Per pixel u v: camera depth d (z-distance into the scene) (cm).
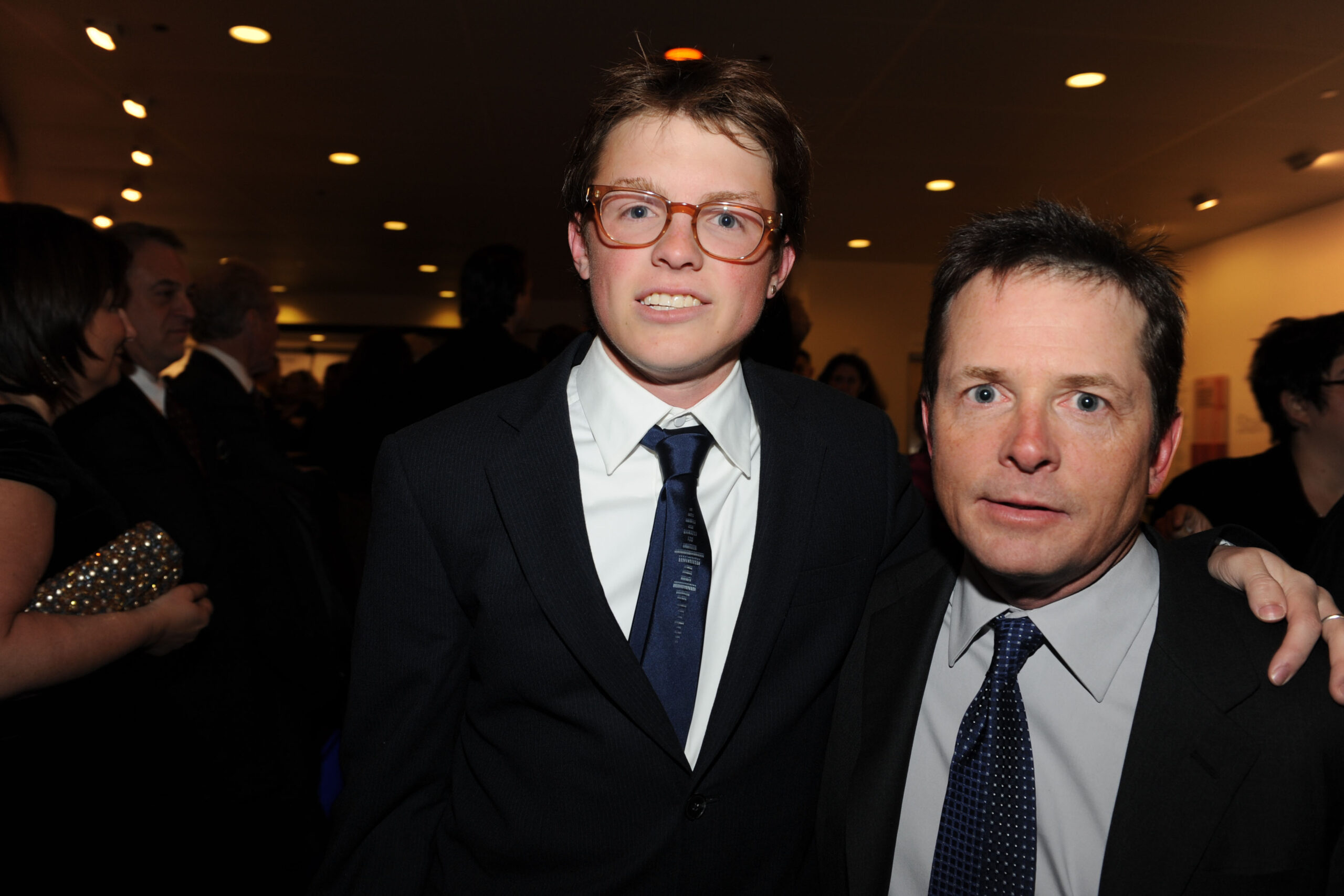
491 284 239
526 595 93
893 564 117
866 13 349
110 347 132
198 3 356
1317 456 192
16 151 543
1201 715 81
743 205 92
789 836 97
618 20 360
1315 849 75
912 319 858
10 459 109
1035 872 82
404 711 98
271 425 344
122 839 131
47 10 364
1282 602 82
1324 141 490
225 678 155
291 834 164
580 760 90
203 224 732
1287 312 656
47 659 109
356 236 768
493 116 474
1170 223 676
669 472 97
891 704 98
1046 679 89
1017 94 429
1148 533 97
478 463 97
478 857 95
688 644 93
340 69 416
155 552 130
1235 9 343
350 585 231
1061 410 79
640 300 91
